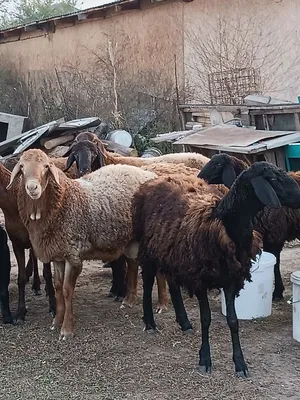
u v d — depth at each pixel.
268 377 2.87
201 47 9.34
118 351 3.21
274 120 6.73
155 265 3.38
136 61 10.57
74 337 3.41
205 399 2.66
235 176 3.62
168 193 3.27
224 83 9.00
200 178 3.58
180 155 4.85
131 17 10.65
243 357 2.99
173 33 9.85
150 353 3.18
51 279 3.81
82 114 10.70
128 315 3.77
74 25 12.10
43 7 20.05
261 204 2.77
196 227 2.89
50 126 8.04
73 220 3.39
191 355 3.14
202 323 2.95
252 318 3.63
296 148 5.82
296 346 3.24
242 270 2.85
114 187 3.62
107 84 10.62
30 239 3.54
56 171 3.32
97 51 11.51
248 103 7.74
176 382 2.83
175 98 9.47
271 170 2.73
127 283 3.95
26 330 3.56
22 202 3.42
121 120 9.60
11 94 13.30
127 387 2.79
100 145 4.60
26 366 3.05
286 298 4.01
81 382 2.85
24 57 13.79
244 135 6.12
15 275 4.74
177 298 3.47
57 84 11.86
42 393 2.75
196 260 2.86
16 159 6.50
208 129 6.55
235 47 8.85
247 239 2.82
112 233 3.54
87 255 3.54
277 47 8.30
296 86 8.13
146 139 8.83
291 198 2.73
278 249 3.90
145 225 3.29
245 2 8.62
